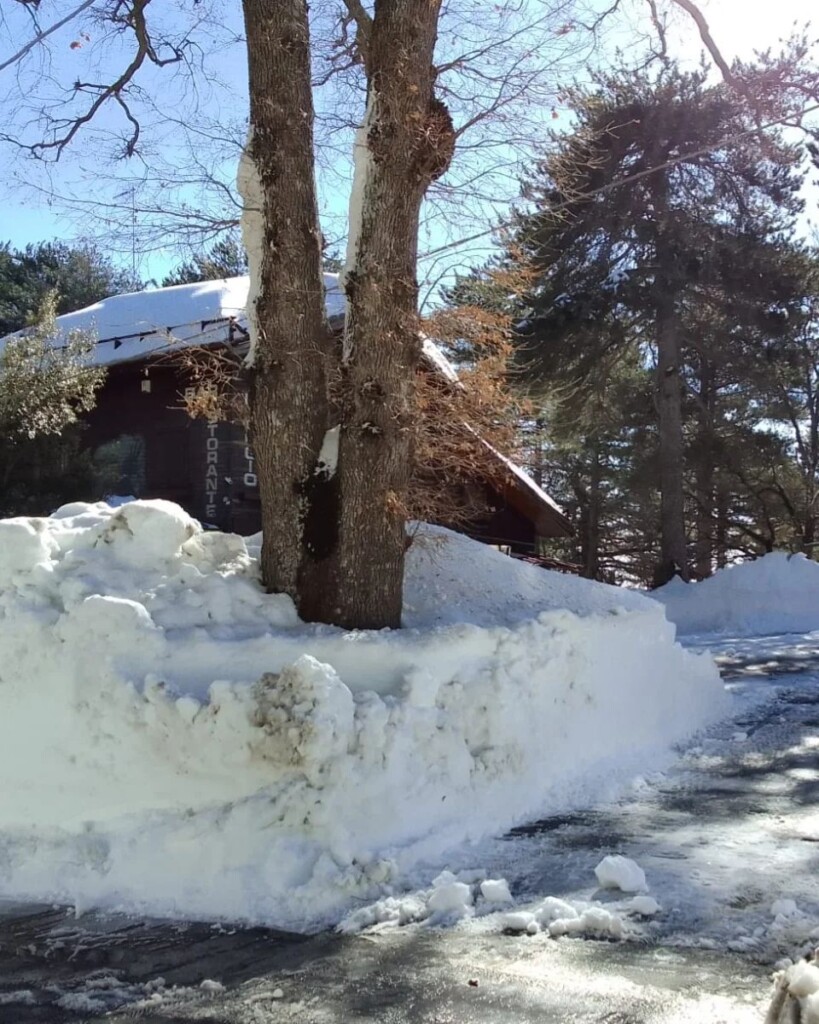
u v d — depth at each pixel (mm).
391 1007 3820
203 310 18344
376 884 5051
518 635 7016
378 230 7172
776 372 28422
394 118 7203
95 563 6531
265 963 4312
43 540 6605
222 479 17125
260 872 5051
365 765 5496
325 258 9266
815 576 23188
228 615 6531
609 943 4352
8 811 5812
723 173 25781
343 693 5453
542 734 6926
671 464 28078
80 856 5461
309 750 5262
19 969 4375
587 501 44438
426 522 9102
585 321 25297
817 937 4336
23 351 15227
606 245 25828
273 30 7297
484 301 9914
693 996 3805
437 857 5516
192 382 11625
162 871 5223
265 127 7305
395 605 7148
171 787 5543
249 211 7422
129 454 17766
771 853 5590
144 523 6809
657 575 28359
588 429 31750
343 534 6973
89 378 15602
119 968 4344
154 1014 3871
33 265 34250
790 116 12992
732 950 4238
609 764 7605
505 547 20188
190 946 4559
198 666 5953
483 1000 3840
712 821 6305
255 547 8102
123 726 5633
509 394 9117
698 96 24000
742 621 22656
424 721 5957
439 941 4434
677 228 25484
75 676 5820
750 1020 3592
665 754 8273
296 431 7121
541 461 12367
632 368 32750
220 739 5402
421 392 7820
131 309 19719
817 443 36812
